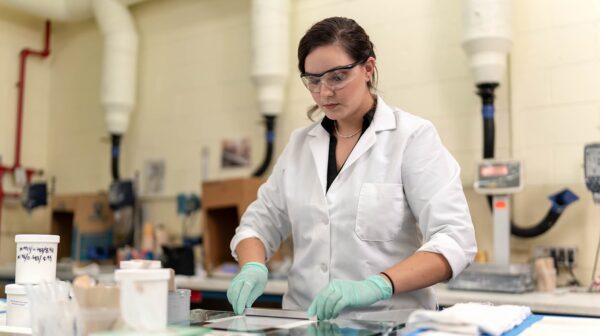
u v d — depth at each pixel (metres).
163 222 4.04
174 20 4.12
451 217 1.40
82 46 4.58
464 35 2.74
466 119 2.96
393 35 3.22
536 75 2.81
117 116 4.05
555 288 2.57
